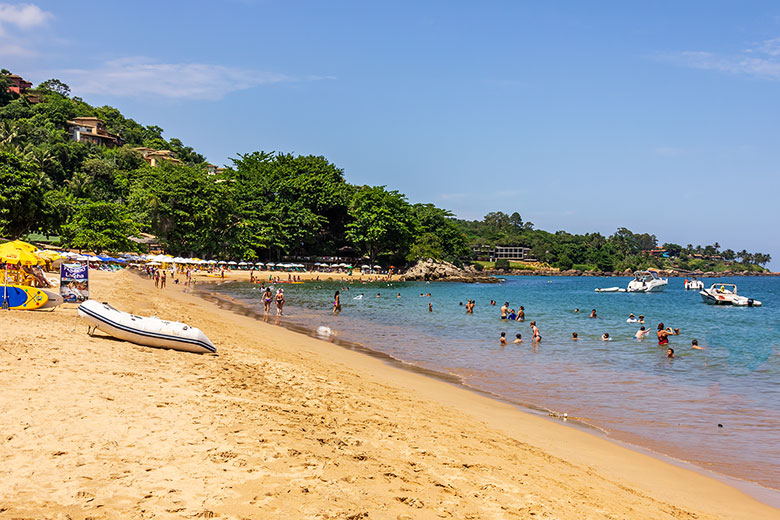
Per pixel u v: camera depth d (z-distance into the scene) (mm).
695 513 9539
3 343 14172
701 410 17219
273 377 15508
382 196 136500
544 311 58625
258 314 43031
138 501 6320
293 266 120062
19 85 188375
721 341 33500
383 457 9398
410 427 12148
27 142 135500
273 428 9781
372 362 23641
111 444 7969
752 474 11883
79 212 90750
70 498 6215
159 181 109938
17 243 24016
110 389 10992
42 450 7477
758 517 9648
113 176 135000
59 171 125812
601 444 13609
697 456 12961
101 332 18078
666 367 24578
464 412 15523
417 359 25641
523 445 12602
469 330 37594
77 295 25297
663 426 15438
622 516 8633
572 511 8398
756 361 25531
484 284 133375
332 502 6973
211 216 107375
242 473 7484
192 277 90688
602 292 108688
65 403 9641
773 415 16719
